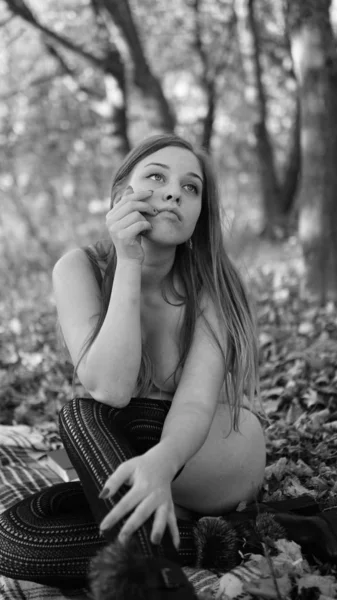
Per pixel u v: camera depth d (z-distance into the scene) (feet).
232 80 49.62
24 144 49.34
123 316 6.10
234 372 6.95
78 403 6.35
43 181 50.57
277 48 46.06
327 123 19.71
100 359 6.05
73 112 49.01
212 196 7.22
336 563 6.20
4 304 24.58
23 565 6.13
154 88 36.40
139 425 6.50
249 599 5.65
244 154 58.75
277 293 20.13
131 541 5.08
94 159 50.47
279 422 10.50
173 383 7.06
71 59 44.04
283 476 8.58
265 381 12.75
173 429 5.86
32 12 38.50
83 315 6.60
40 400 12.95
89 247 7.38
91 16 42.09
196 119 50.29
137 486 5.28
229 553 6.32
